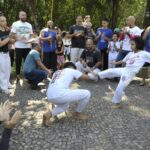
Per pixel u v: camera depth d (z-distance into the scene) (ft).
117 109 23.77
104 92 28.35
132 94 28.25
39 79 28.19
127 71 23.85
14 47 31.68
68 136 18.66
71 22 93.40
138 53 24.48
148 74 35.29
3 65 25.62
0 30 25.54
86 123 20.74
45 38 33.35
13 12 83.20
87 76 21.06
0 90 26.84
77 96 20.31
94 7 90.84
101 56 35.12
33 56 28.25
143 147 17.60
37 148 16.99
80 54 34.45
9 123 11.69
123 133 19.38
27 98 25.59
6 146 11.55
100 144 17.75
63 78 20.30
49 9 85.20
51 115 19.94
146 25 44.04
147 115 22.74
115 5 85.35
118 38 36.58
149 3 43.75
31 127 19.71
